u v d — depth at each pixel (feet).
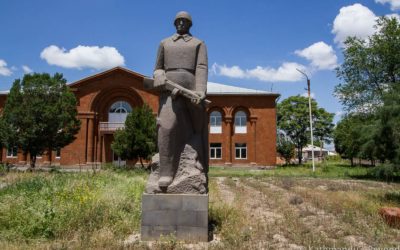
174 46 22.06
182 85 21.63
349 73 92.79
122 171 72.69
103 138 120.88
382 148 38.83
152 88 21.89
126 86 120.06
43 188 33.40
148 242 19.92
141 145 84.69
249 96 126.21
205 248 18.79
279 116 178.81
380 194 44.62
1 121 77.82
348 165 147.33
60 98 83.10
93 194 29.09
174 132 21.27
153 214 20.66
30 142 78.74
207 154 23.18
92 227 21.66
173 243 18.70
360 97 90.68
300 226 24.62
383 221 26.48
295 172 100.27
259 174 91.40
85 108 119.24
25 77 81.87
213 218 25.39
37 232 20.76
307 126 176.86
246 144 125.59
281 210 31.91
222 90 129.39
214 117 127.54
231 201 37.01
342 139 138.00
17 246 18.28
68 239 20.13
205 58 22.26
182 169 21.42
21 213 22.38
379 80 90.17
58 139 82.64
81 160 117.08
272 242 20.54
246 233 21.72
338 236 22.50
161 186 20.86
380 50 87.40
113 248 18.19
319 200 37.32
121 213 24.85
